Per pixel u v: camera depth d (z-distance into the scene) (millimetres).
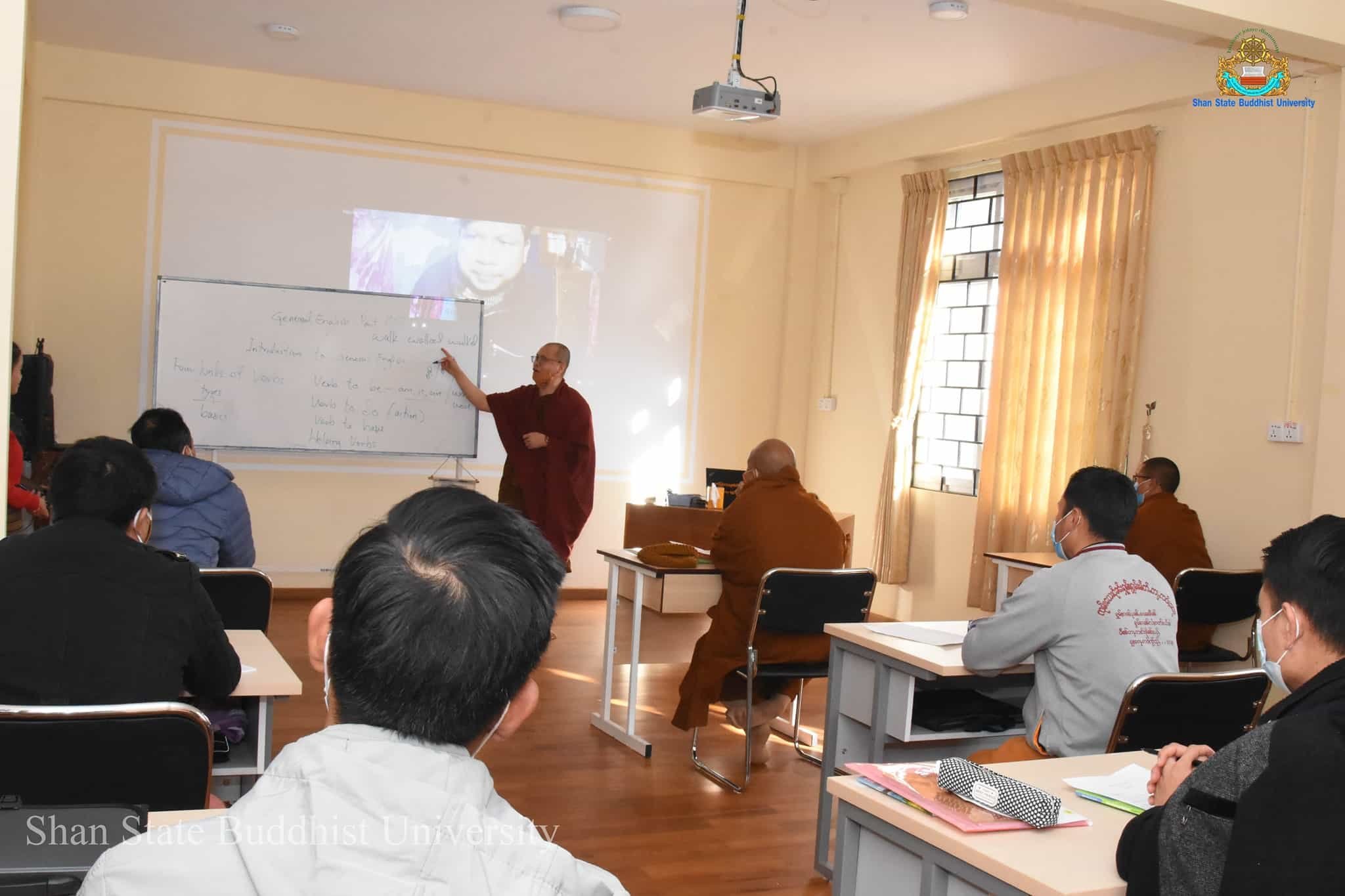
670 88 6355
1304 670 1538
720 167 7578
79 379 6332
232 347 6273
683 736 4418
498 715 792
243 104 6516
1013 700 3422
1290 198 4703
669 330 7562
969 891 1615
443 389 6668
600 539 7473
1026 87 5918
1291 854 1233
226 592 2916
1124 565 2617
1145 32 4891
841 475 7562
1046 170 5855
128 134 6355
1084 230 5652
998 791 1648
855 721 3125
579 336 7324
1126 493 2664
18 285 6160
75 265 6305
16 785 1749
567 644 6020
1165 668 2578
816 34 5219
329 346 6457
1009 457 6012
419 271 6922
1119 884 1439
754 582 3914
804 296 7852
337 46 5949
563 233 7250
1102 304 5492
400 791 702
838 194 7656
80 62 6215
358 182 6781
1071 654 2574
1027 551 5844
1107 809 1772
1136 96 5324
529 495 6184
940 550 6703
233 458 6602
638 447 7520
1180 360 5180
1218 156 5039
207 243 6512
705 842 3314
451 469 7043
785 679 4035
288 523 6723
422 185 6914
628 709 4238
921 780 1782
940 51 5367
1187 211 5180
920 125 6703
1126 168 5391
